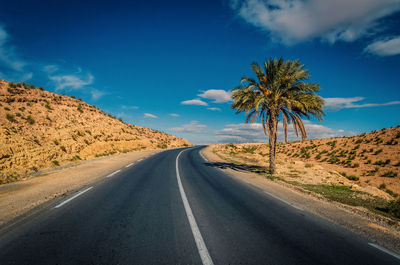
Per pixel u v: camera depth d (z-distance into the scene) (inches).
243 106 514.0
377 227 177.6
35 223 162.9
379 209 244.4
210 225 171.3
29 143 589.0
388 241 151.5
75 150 725.9
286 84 477.1
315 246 139.4
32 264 107.9
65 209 198.2
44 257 114.7
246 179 421.4
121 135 1390.3
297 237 153.0
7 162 421.4
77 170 450.6
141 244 133.6
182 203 233.6
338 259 123.4
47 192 259.0
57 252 120.4
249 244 139.1
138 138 1636.3
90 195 251.8
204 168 576.4
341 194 317.1
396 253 133.8
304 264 116.2
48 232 147.2
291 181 415.5
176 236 147.9
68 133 869.8
